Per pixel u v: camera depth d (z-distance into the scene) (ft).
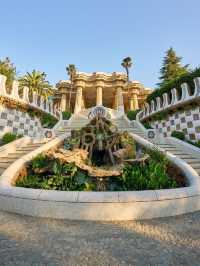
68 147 34.04
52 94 139.13
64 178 23.32
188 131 42.37
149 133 48.93
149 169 24.76
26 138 42.88
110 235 13.48
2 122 44.09
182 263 10.01
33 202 17.54
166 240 12.67
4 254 10.77
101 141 32.14
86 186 22.38
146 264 9.91
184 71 119.75
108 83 135.33
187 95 42.68
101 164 31.40
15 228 14.52
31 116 53.83
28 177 25.46
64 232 13.94
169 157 29.25
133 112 82.43
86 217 16.57
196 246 11.78
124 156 28.55
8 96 45.83
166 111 49.60
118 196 17.29
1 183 21.35
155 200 17.42
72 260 10.25
